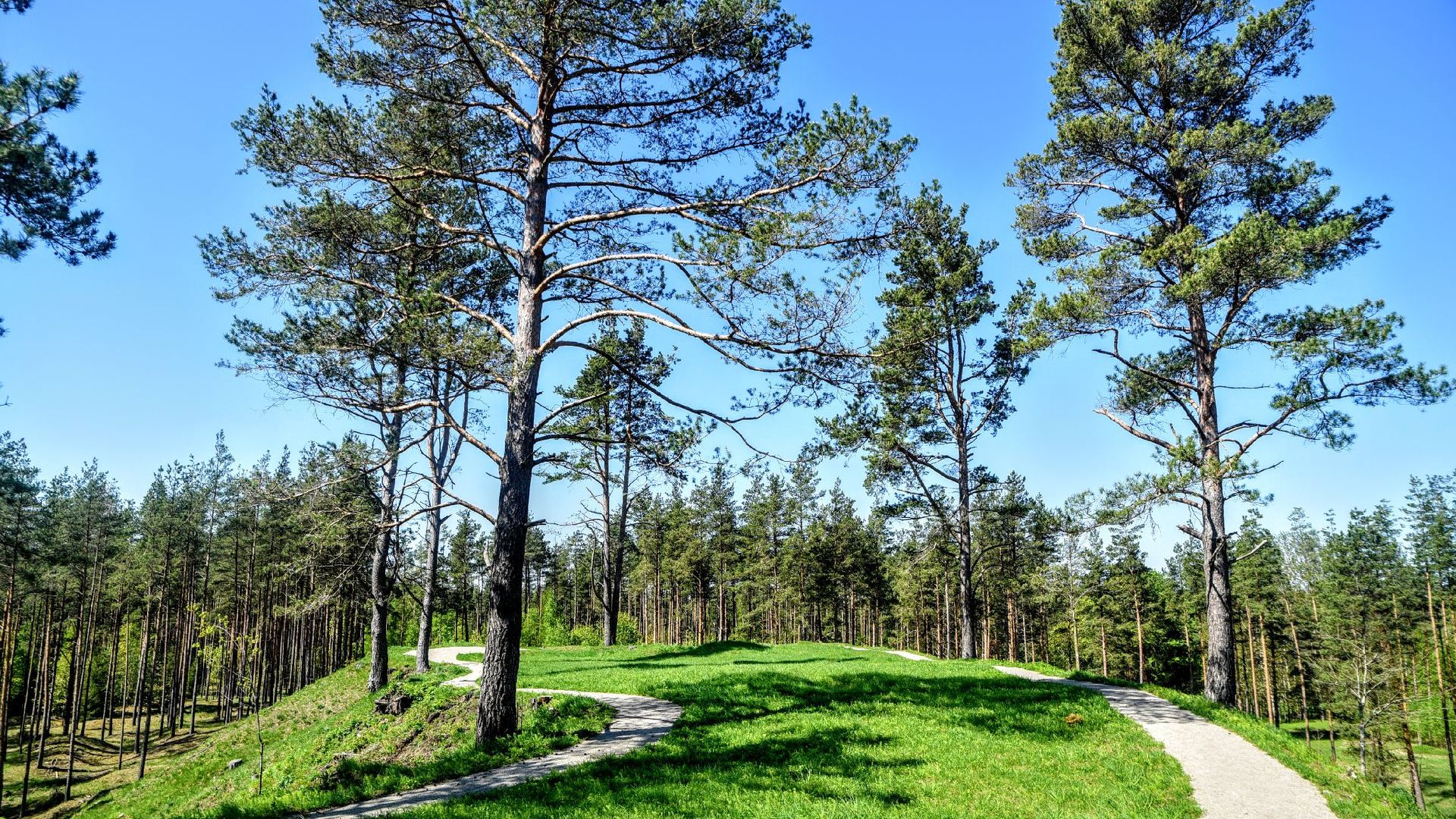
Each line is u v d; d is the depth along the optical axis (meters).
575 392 31.67
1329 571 61.88
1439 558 59.09
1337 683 42.31
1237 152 18.91
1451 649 47.66
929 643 75.12
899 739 13.78
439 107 15.05
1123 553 59.00
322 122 13.98
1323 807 11.15
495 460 14.01
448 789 11.08
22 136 12.52
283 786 14.64
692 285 13.48
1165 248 19.36
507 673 13.66
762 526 66.94
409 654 38.31
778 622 72.94
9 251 12.81
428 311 14.06
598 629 68.94
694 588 69.94
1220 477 18.05
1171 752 13.61
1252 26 19.27
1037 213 23.06
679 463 15.20
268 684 55.12
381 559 23.47
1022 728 14.82
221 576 57.69
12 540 38.12
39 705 52.41
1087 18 20.80
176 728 53.19
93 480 54.50
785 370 14.04
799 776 11.48
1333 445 17.77
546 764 12.19
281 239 15.41
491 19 13.77
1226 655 18.84
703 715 15.62
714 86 14.46
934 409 31.12
